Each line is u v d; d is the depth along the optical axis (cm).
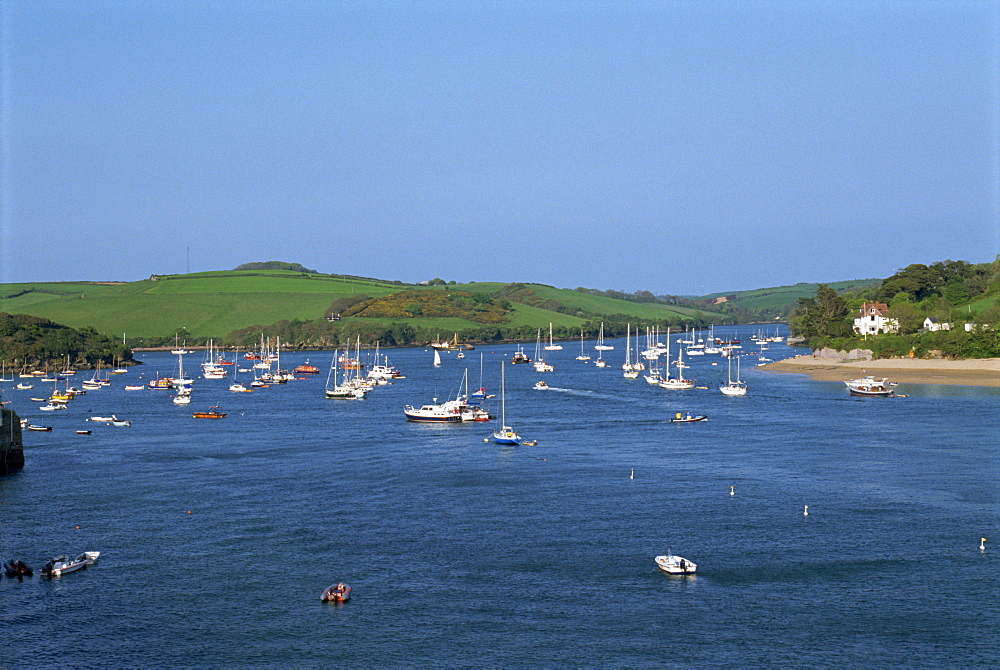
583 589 10938
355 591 10969
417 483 16000
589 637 9738
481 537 12800
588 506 14288
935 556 11794
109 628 10100
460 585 11106
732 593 10756
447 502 14650
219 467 17562
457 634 9856
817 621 10025
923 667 9062
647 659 9275
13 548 12512
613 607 10431
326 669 9181
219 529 13288
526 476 16462
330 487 15762
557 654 9400
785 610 10300
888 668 9050
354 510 14212
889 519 13325
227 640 9800
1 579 11438
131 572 11619
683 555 11981
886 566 11481
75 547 12544
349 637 9819
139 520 13762
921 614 10150
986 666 9056
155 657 9475
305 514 14025
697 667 9112
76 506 14575
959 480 15488
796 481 15650
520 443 19962
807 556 11862
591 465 17400
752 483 15588
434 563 11825
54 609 10562
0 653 9569
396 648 9575
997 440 19112
